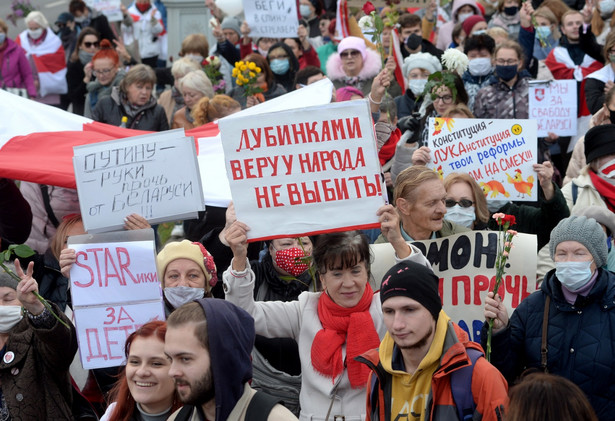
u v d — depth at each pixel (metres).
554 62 10.54
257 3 11.95
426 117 8.16
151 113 10.02
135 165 5.66
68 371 5.17
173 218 5.66
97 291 5.09
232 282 4.97
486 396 4.01
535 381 3.44
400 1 12.18
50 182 6.51
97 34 13.66
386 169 7.45
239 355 3.75
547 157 8.91
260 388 5.30
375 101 7.16
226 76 12.26
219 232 6.46
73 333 5.06
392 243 4.96
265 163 5.01
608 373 4.81
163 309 5.11
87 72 12.38
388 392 4.24
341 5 11.45
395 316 4.11
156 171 5.66
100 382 5.52
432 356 4.10
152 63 15.43
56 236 6.00
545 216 6.45
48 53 14.44
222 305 3.78
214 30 12.16
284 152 5.01
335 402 4.82
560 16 11.13
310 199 5.00
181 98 11.10
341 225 4.98
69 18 15.06
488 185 6.63
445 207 5.80
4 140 6.93
